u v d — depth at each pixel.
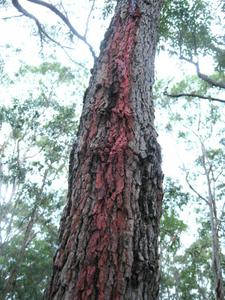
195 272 17.03
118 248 1.49
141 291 1.45
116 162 1.76
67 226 1.64
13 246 17.98
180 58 10.14
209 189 14.08
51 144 14.98
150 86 2.42
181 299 17.19
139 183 1.74
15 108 14.88
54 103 15.52
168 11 8.41
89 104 2.12
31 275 17.14
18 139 15.23
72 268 1.47
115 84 2.16
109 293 1.38
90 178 1.73
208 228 15.80
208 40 9.99
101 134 1.90
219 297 10.63
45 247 17.64
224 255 14.31
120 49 2.47
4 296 14.41
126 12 2.81
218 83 9.70
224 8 8.95
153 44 2.82
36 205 14.67
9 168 14.82
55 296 1.44
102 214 1.59
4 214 16.17
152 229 1.66
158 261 1.62
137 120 2.01
